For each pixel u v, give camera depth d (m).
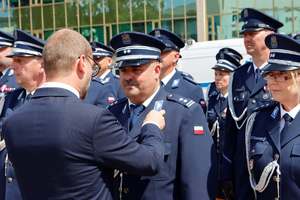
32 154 2.58
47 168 2.55
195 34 23.11
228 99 4.34
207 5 22.78
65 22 25.69
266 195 3.20
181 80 5.61
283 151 3.12
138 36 3.24
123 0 24.53
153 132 2.89
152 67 3.29
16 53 3.92
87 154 2.53
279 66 3.09
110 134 2.58
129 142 2.65
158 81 3.40
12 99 4.21
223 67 7.12
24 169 2.63
